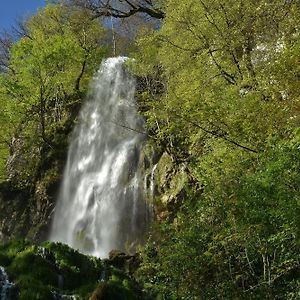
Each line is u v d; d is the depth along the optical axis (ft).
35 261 35.45
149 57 60.54
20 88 77.25
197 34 42.37
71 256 38.29
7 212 78.79
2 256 36.27
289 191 21.01
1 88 78.48
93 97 86.02
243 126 28.50
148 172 64.75
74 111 87.20
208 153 36.76
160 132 37.14
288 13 33.42
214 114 29.32
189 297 25.35
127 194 65.87
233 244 24.36
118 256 47.80
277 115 27.58
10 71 97.81
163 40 47.98
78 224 70.18
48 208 75.72
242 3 38.78
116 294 33.83
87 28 93.71
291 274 23.61
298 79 27.63
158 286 28.43
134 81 80.69
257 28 36.65
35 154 84.33
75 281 35.91
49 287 33.42
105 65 89.25
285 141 24.12
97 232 66.90
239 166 28.12
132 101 76.07
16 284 32.73
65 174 78.89
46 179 78.74
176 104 33.65
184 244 25.84
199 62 41.52
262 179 22.49
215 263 24.67
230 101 31.04
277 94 28.81
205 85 38.73
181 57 44.27
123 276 38.14
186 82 41.39
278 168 21.72
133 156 69.92
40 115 83.76
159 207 58.08
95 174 74.08
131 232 62.39
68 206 73.77
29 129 86.38
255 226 22.21
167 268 26.32
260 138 28.02
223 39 38.96
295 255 22.20
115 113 79.10
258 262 24.97
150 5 87.10
